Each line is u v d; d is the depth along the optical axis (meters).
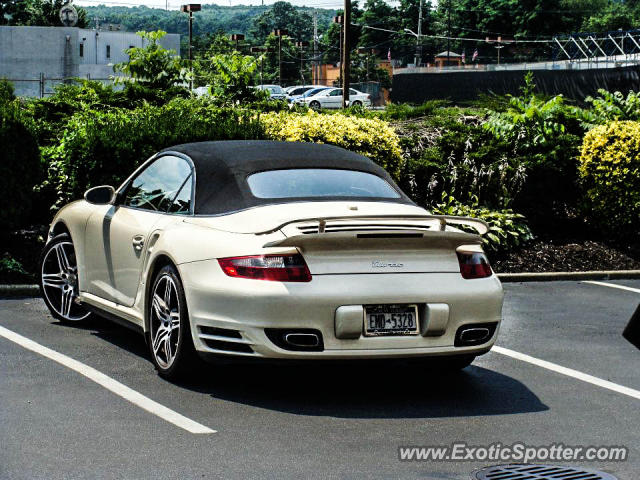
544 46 124.25
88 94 17.11
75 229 7.95
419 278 5.96
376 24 141.88
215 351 5.93
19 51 63.47
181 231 6.39
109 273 7.38
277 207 6.29
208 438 5.21
